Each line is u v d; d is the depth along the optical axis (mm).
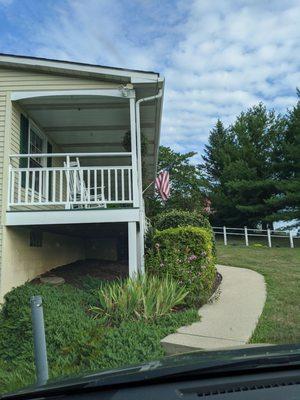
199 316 7578
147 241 10664
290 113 33812
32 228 10773
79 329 6723
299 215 29797
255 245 23250
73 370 5664
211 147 40750
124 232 12562
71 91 10297
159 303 7602
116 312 7551
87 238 15570
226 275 11828
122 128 12820
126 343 6137
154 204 26797
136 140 10336
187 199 30234
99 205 11719
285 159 32656
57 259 13164
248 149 34344
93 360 5820
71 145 14336
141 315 7512
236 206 32688
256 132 34969
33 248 11258
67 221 9719
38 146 12523
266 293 9461
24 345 6922
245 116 36781
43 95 10273
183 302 8312
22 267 10430
